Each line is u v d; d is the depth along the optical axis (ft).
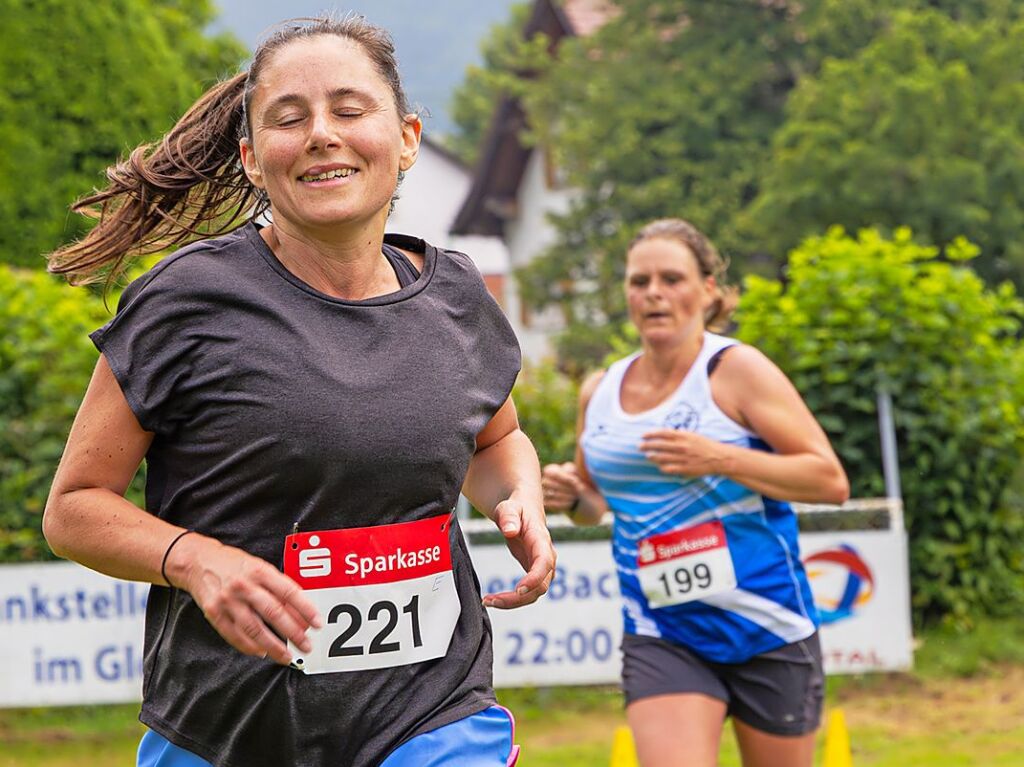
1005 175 136.87
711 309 30.58
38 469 48.26
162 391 16.25
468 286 17.67
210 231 19.83
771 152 155.53
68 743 44.55
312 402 16.14
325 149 16.39
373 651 16.72
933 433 51.47
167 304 16.25
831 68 142.92
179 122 18.72
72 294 50.52
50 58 70.95
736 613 27.04
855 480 51.62
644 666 27.43
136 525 15.88
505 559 45.14
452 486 17.06
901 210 137.69
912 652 48.39
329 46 16.74
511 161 200.75
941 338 51.42
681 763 26.35
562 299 169.37
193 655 16.83
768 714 27.25
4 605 45.34
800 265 52.47
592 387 29.89
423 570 16.89
